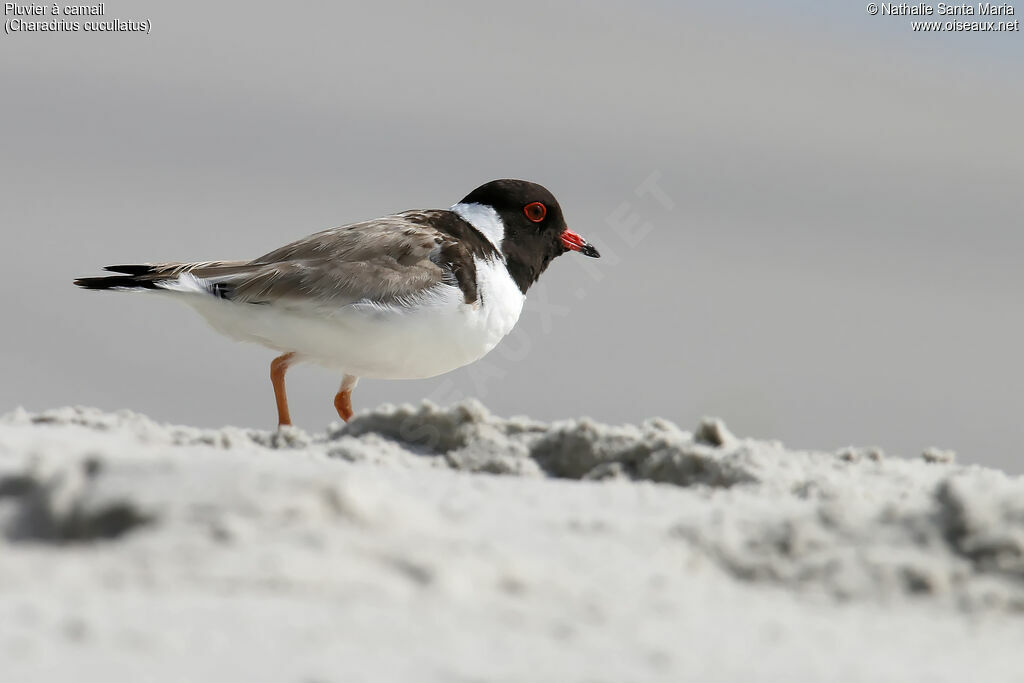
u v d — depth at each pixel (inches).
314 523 202.4
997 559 221.1
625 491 280.7
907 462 327.3
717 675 174.6
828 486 284.8
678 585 210.7
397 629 178.2
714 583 216.4
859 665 183.2
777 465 308.5
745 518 239.0
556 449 338.0
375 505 211.6
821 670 179.6
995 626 205.2
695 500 271.0
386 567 196.2
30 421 343.6
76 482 209.5
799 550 226.5
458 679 165.5
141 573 186.5
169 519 198.4
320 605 182.9
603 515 247.4
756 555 226.7
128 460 215.8
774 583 220.1
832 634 196.2
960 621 207.0
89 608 176.4
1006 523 226.7
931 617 208.1
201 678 159.9
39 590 181.6
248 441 339.9
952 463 342.3
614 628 188.2
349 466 298.5
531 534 229.5
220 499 202.8
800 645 189.8
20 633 167.9
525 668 170.6
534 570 204.7
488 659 172.4
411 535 208.7
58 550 198.7
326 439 357.7
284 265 422.9
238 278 422.9
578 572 210.8
